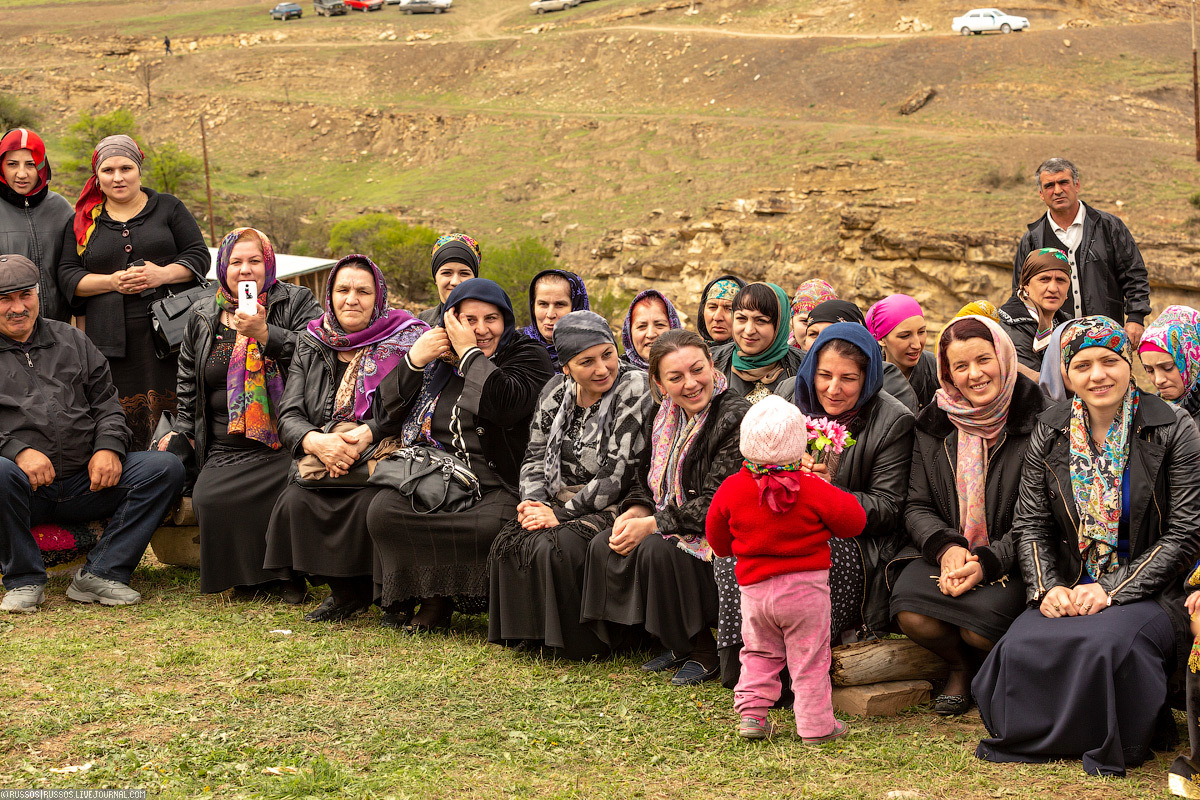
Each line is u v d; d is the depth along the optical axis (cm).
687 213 4547
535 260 3941
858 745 390
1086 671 368
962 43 5906
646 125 5994
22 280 564
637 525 471
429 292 4497
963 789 349
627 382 505
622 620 474
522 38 7869
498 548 495
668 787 350
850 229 3841
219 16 9306
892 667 437
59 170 5575
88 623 534
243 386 587
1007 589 421
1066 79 5328
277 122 7412
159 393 684
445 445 541
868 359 452
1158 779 358
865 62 6047
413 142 6919
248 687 436
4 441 565
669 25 7594
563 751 378
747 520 391
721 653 441
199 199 5688
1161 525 403
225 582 584
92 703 410
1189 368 477
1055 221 709
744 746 390
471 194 5778
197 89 8012
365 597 568
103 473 580
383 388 538
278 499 567
